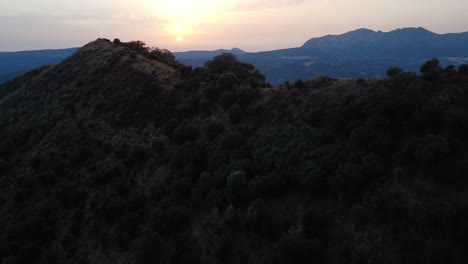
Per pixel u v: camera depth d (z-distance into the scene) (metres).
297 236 17.08
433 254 13.35
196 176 27.98
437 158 16.64
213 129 32.19
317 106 28.44
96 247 24.81
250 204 20.88
